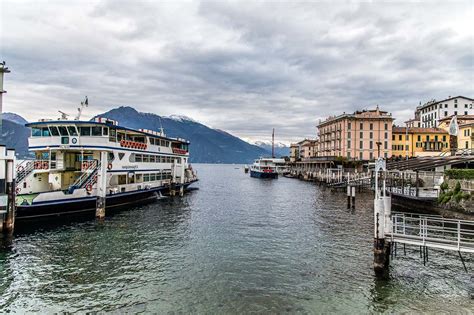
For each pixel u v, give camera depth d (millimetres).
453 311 14930
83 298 16109
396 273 19203
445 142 97812
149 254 22719
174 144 58594
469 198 32562
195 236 28109
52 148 35312
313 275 19203
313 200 55000
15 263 20422
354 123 100938
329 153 115000
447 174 37062
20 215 29578
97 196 33688
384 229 19031
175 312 14844
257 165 133625
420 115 124688
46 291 16797
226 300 16031
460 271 19422
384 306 15453
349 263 21266
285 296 16516
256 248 24734
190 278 18656
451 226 31547
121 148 39094
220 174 175750
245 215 39562
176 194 58000
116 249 23656
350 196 46562
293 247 25078
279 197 59781
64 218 32562
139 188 44281
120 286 17469
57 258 21453
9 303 15539
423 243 18078
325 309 15195
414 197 37594
